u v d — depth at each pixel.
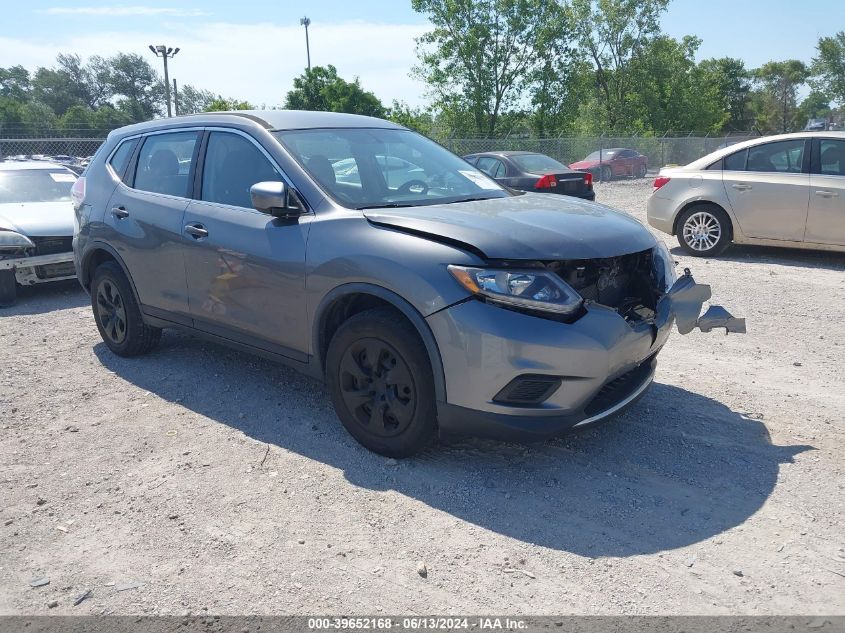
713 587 2.66
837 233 8.38
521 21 37.59
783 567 2.77
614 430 4.01
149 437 4.07
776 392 4.56
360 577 2.76
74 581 2.79
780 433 3.95
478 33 37.38
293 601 2.63
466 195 4.27
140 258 4.89
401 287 3.36
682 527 3.06
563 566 2.81
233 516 3.22
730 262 8.95
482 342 3.17
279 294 3.95
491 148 27.41
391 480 3.49
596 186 26.11
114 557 2.93
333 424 4.16
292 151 4.12
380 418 3.62
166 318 4.86
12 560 2.94
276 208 3.78
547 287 3.19
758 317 6.34
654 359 3.89
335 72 43.16
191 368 5.20
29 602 2.66
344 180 4.05
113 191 5.21
